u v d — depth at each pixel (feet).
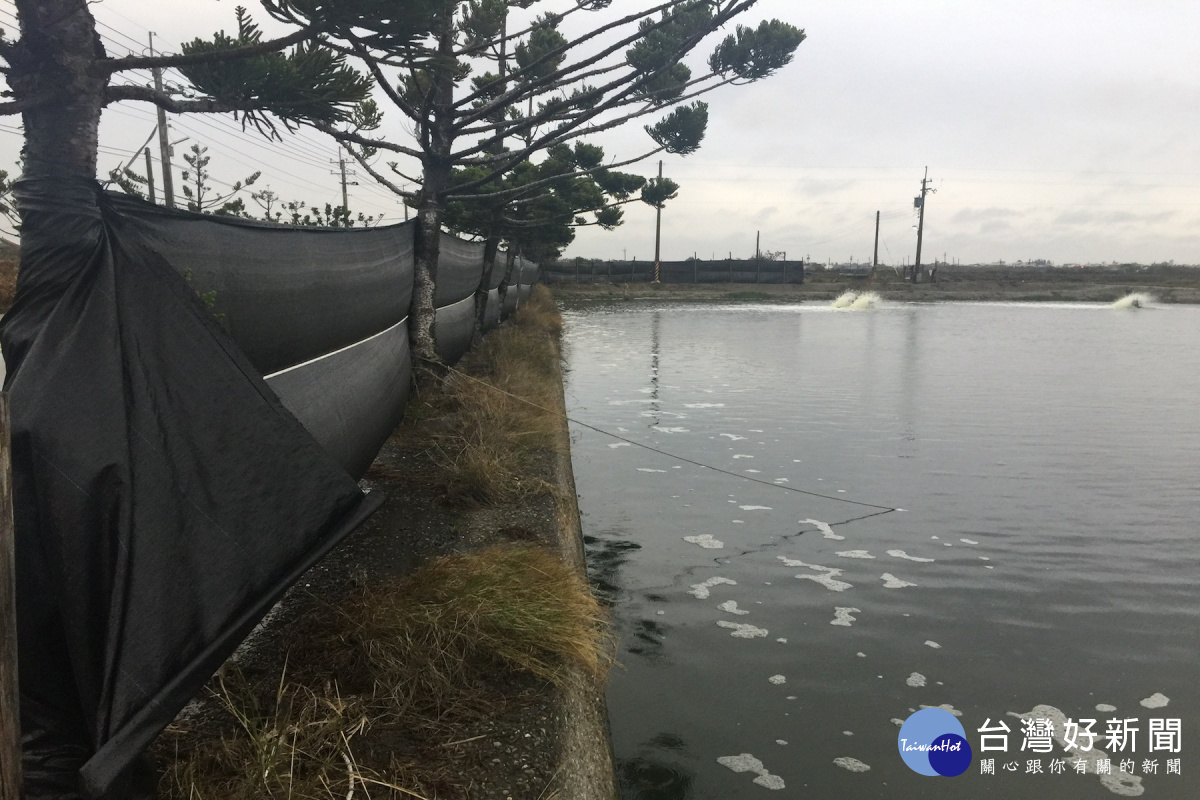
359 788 6.09
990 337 70.54
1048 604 13.25
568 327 77.87
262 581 6.15
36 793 4.94
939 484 20.98
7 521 4.06
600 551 15.74
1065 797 8.21
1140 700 10.18
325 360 11.88
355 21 10.30
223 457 6.02
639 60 28.19
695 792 8.14
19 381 5.15
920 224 189.37
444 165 22.31
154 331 5.81
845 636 11.96
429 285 22.34
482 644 8.45
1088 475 22.00
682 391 37.32
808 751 8.92
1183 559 15.43
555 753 7.02
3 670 4.03
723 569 14.78
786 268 160.86
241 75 11.94
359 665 7.92
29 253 5.56
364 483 15.23
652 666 10.93
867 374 43.91
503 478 15.24
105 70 7.12
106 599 5.19
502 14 25.53
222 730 6.77
